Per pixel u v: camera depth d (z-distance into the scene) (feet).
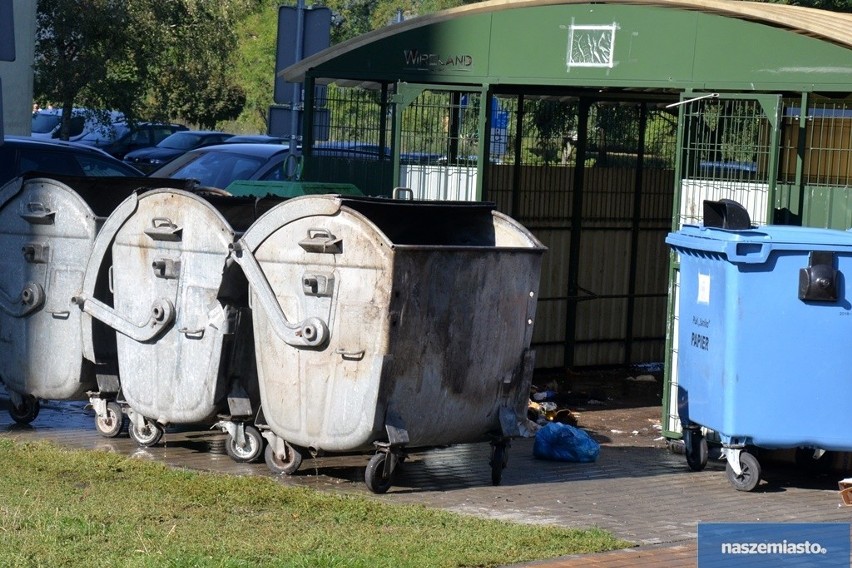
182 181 35.70
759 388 29.55
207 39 89.04
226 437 33.22
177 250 30.09
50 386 32.78
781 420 29.50
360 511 25.20
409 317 26.91
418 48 39.32
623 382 46.47
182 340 30.12
